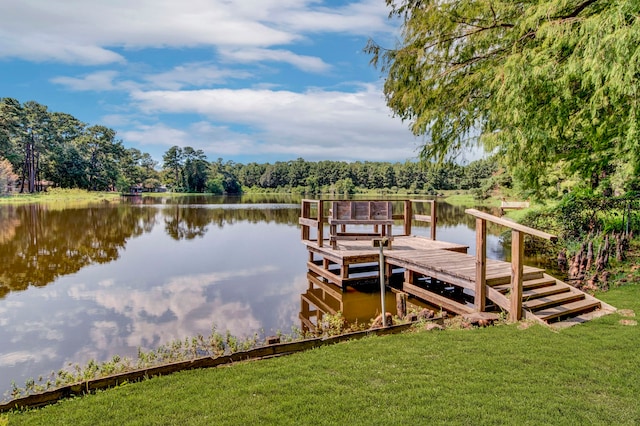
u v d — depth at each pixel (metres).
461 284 6.46
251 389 3.31
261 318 6.84
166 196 63.19
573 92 5.55
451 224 21.95
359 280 8.59
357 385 3.34
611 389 3.20
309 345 4.39
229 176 84.50
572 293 5.88
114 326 6.36
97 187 62.31
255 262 11.67
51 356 5.25
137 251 13.35
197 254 12.91
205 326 6.38
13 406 3.09
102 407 3.07
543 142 5.79
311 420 2.80
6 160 45.94
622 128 5.64
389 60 7.89
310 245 10.07
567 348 4.09
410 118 8.27
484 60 6.98
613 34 4.21
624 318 5.17
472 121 7.38
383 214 9.28
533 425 2.70
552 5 5.03
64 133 59.00
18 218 22.47
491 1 6.36
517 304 5.14
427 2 7.25
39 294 8.18
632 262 8.84
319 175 84.19
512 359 3.84
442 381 3.38
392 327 4.89
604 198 11.18
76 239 15.52
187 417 2.89
